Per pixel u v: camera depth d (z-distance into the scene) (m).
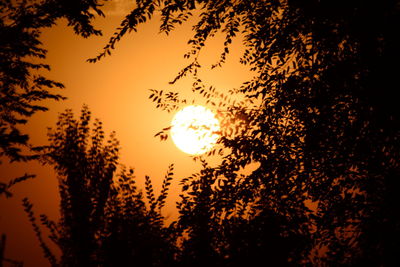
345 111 3.70
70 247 3.53
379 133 3.54
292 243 3.06
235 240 3.10
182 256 3.21
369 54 3.31
